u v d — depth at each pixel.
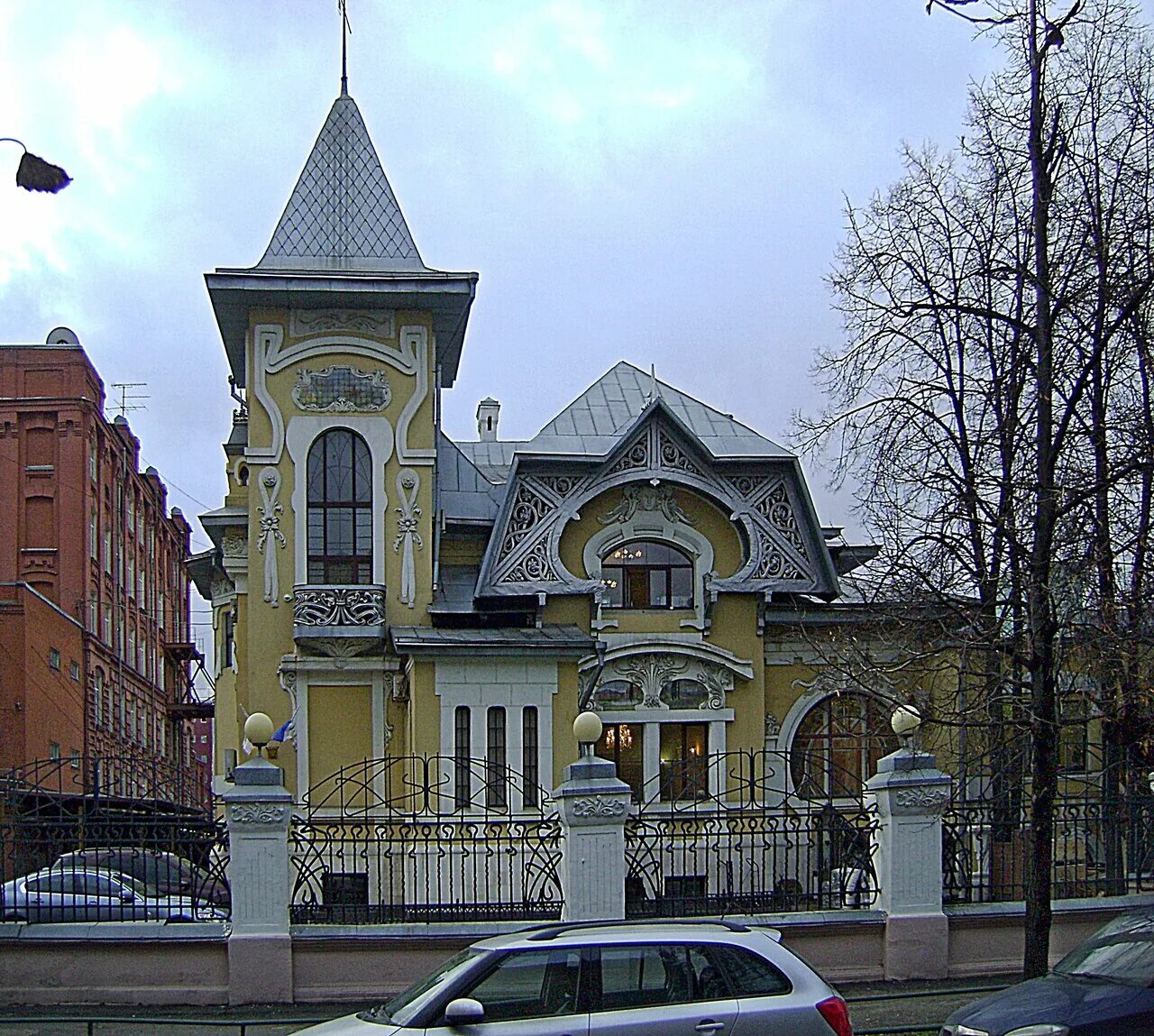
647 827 18.61
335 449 29.66
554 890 23.45
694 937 11.52
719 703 29.66
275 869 17.75
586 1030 11.01
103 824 17.91
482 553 31.08
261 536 29.19
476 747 26.80
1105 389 17.92
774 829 19.20
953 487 19.22
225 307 29.78
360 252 30.66
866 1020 16.02
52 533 53.50
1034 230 17.17
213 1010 17.30
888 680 19.88
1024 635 16.31
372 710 28.77
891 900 18.33
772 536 30.19
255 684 28.83
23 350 54.53
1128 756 20.41
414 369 29.86
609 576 30.34
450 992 11.24
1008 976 18.28
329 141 31.69
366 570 29.38
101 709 55.03
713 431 31.33
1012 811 20.20
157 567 73.25
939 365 21.64
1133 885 19.52
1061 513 15.88
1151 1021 11.09
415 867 19.05
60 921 17.84
